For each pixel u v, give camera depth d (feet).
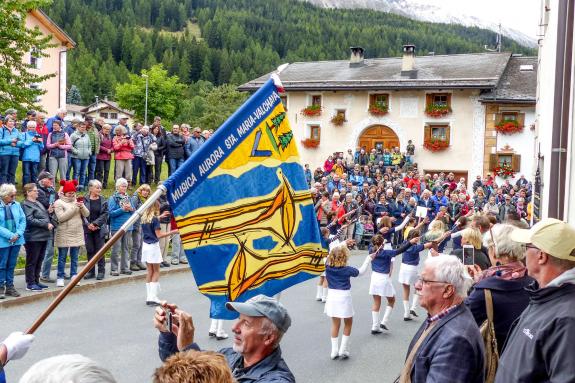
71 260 41.45
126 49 493.36
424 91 127.34
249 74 471.21
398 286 50.93
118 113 315.78
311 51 572.51
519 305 14.84
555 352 10.68
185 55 467.52
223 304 14.15
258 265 14.69
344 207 73.05
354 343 33.14
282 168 15.29
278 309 11.63
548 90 49.57
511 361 11.48
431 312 12.99
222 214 14.26
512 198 93.66
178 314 12.30
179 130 70.59
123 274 45.39
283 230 15.10
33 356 27.99
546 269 11.63
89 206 42.73
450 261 12.91
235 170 14.49
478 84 121.08
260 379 11.18
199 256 13.98
